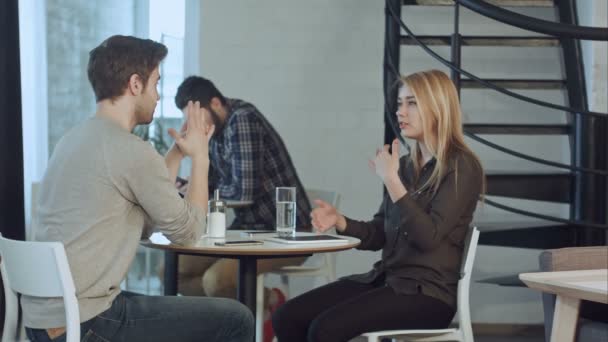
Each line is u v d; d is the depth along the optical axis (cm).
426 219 285
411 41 488
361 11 538
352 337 280
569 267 283
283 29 537
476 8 413
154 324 244
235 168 421
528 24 396
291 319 304
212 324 250
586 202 453
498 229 447
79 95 550
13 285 239
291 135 539
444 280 292
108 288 239
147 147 247
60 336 233
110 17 567
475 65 536
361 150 539
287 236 304
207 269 437
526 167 534
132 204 249
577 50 484
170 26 570
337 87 538
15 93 389
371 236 323
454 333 288
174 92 572
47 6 516
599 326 261
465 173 293
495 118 534
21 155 392
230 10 536
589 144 453
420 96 299
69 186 240
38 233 246
